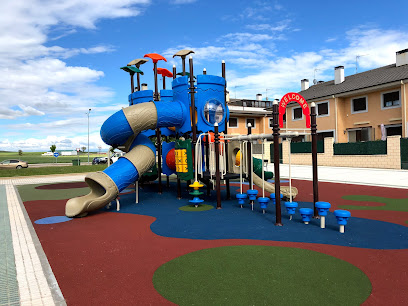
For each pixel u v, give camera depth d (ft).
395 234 20.22
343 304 11.35
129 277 14.46
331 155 83.10
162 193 41.88
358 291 12.32
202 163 34.73
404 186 41.88
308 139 104.47
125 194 41.81
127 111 31.76
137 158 32.04
